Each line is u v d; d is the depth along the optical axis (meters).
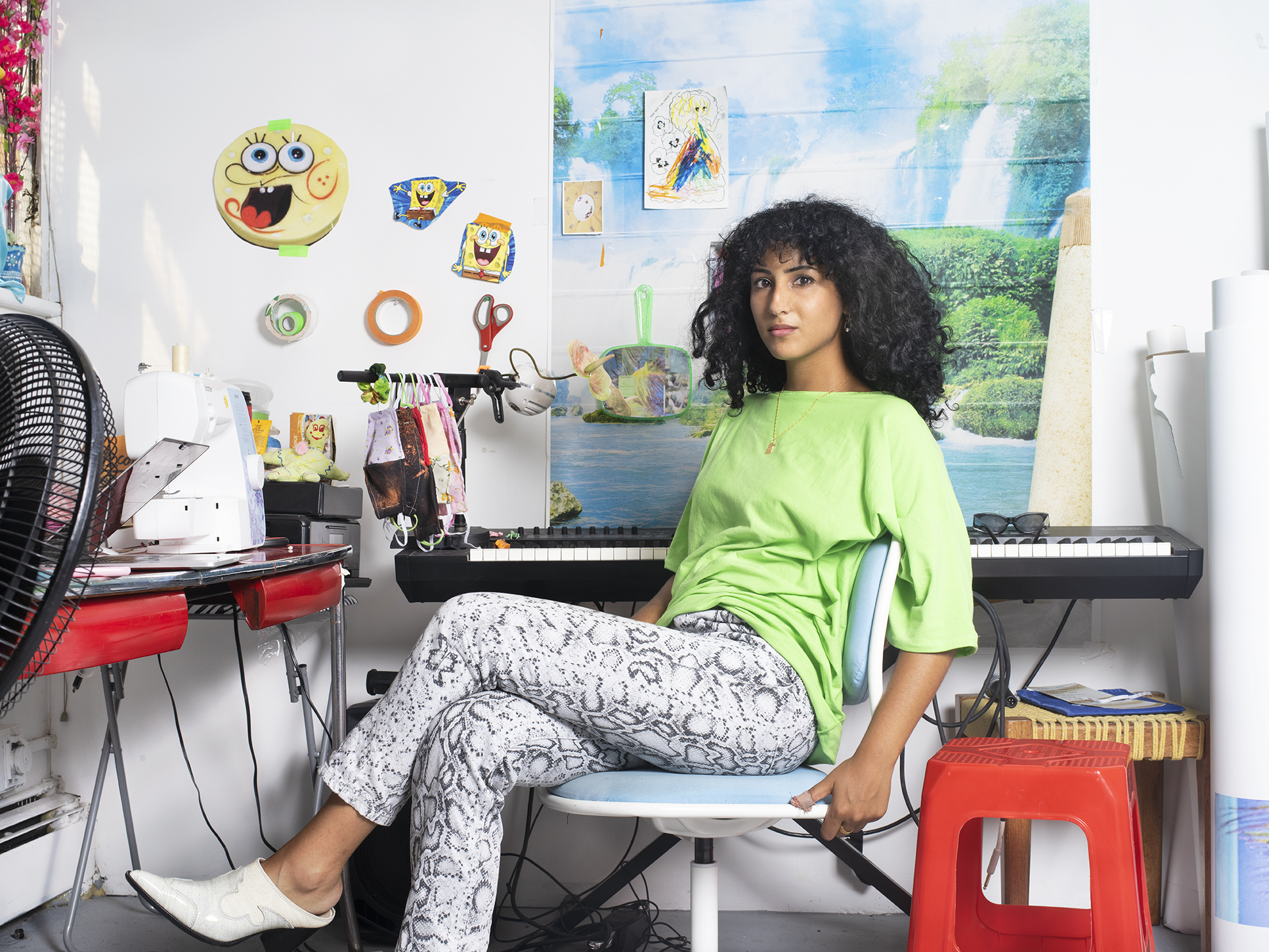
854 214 1.41
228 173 2.20
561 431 2.12
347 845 1.14
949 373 2.02
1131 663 1.97
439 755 1.08
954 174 2.03
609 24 2.12
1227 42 1.96
